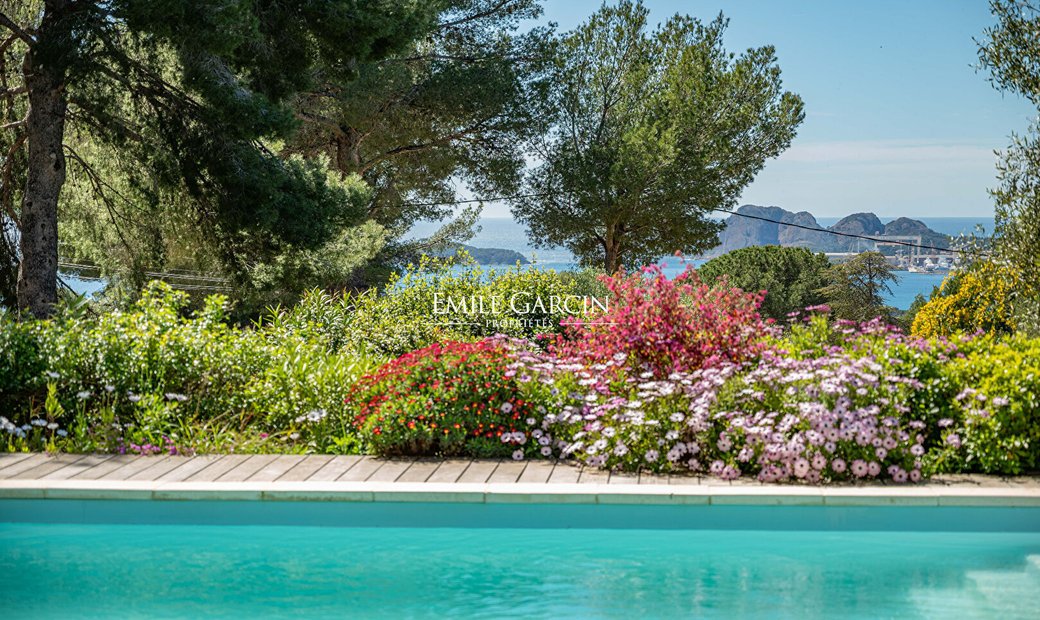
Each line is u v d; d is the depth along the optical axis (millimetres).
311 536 5270
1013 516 5047
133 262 15719
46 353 7230
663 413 5871
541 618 4191
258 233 13578
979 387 5918
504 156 24078
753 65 26156
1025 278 10109
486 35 23406
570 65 26781
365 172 24656
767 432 5453
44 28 12312
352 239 16625
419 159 24422
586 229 26625
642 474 5691
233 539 5258
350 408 6840
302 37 13438
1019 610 4199
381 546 5129
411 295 11898
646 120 26141
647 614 4203
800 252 34031
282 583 4613
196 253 14812
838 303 32344
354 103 20047
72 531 5344
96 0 12055
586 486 5297
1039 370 5750
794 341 7363
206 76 12195
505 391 6352
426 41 22938
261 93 13062
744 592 4461
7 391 7078
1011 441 5531
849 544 5066
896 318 32969
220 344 7574
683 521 5160
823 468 5445
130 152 14141
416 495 5238
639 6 27000
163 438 6480
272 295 15773
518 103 22672
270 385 7191
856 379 5648
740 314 7254
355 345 10039
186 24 11523
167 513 5316
